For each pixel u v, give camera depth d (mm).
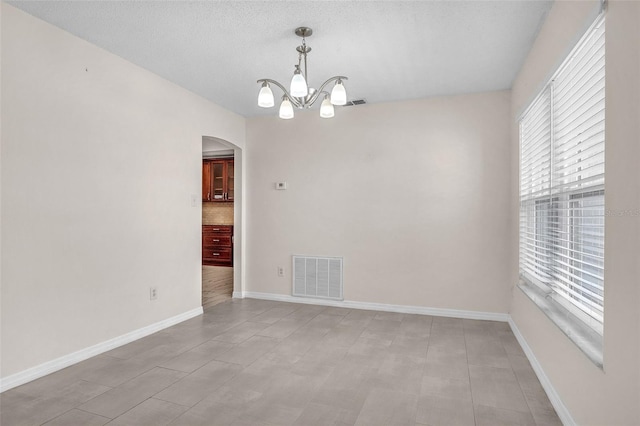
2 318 2430
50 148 2723
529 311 2998
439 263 4277
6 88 2457
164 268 3781
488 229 4105
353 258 4617
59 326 2779
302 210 4859
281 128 4973
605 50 1555
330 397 2369
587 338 1808
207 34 2873
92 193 3033
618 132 1432
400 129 4422
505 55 3197
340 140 4676
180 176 3994
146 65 3463
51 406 2240
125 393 2408
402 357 3027
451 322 4016
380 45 3027
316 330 3730
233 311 4445
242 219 5141
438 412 2191
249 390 2457
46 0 2432
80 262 2936
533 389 2479
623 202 1387
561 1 2209
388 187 4473
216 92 4180
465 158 4184
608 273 1512
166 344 3318
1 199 2428
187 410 2203
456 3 2434
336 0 2408
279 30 2801
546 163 2697
